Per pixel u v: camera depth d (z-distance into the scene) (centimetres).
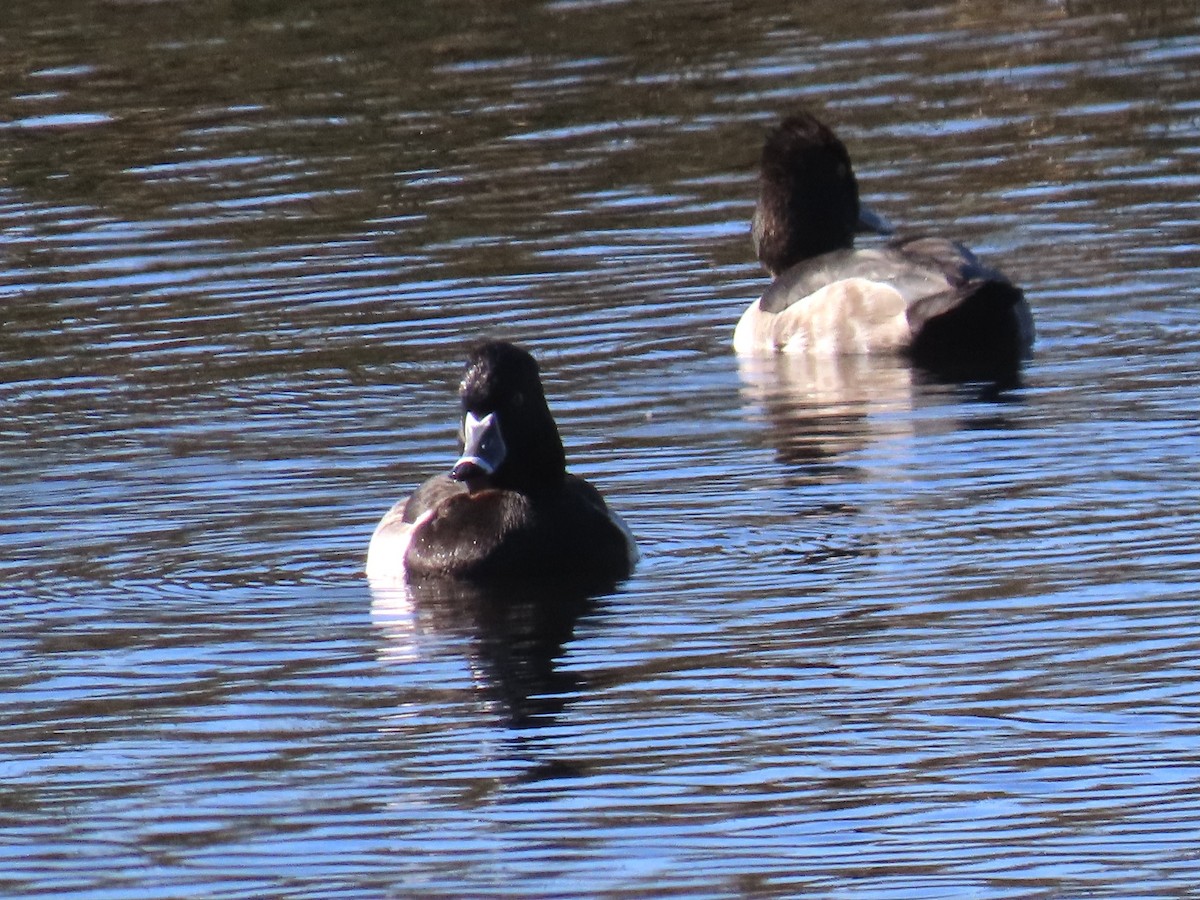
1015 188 2266
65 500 1570
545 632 1309
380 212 2259
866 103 2539
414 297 2033
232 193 2325
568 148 2425
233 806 1104
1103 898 977
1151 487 1509
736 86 2600
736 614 1322
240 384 1820
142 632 1330
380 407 1758
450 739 1169
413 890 1012
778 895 993
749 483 1567
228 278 2094
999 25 2811
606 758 1138
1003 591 1334
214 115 2553
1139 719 1152
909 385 1802
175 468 1628
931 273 1925
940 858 1019
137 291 2067
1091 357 1831
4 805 1112
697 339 1936
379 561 1424
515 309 2003
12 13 2923
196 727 1197
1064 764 1106
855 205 2097
